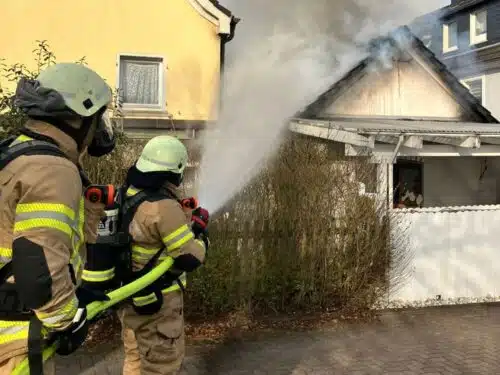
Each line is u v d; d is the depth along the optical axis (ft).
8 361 5.75
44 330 5.79
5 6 28.60
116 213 8.71
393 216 19.08
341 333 16.60
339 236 18.44
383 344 15.66
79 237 6.15
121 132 16.89
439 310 19.21
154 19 30.73
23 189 5.41
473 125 32.45
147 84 31.01
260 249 17.69
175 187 9.32
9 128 13.93
